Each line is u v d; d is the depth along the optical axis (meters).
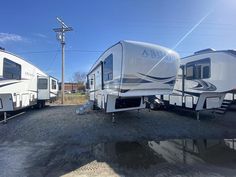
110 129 8.46
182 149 6.24
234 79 9.73
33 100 14.28
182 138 7.41
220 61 10.11
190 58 11.39
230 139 7.29
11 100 10.20
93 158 5.54
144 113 12.35
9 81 10.20
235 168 4.81
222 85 10.02
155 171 4.67
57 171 4.73
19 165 5.09
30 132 8.24
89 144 6.76
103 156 5.68
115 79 8.48
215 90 10.27
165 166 4.96
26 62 12.59
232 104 11.73
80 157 5.61
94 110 13.25
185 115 11.70
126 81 8.12
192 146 6.52
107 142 6.95
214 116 11.29
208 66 10.54
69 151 6.11
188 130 8.36
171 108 13.62
